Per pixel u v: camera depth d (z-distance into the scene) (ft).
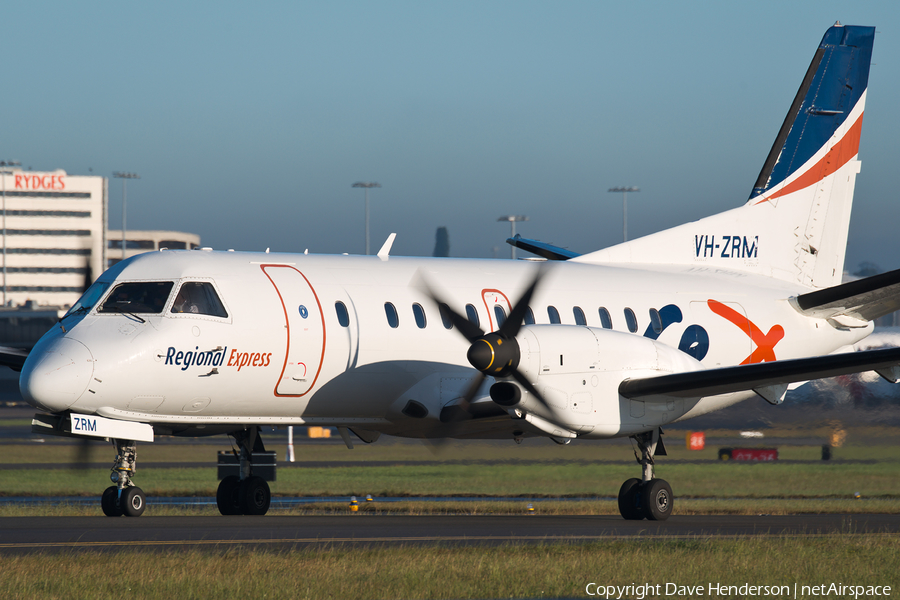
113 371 181.98
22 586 111.96
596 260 250.78
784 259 267.80
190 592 112.06
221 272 197.88
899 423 347.36
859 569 135.23
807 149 271.08
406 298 214.07
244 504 212.84
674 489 313.94
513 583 120.47
